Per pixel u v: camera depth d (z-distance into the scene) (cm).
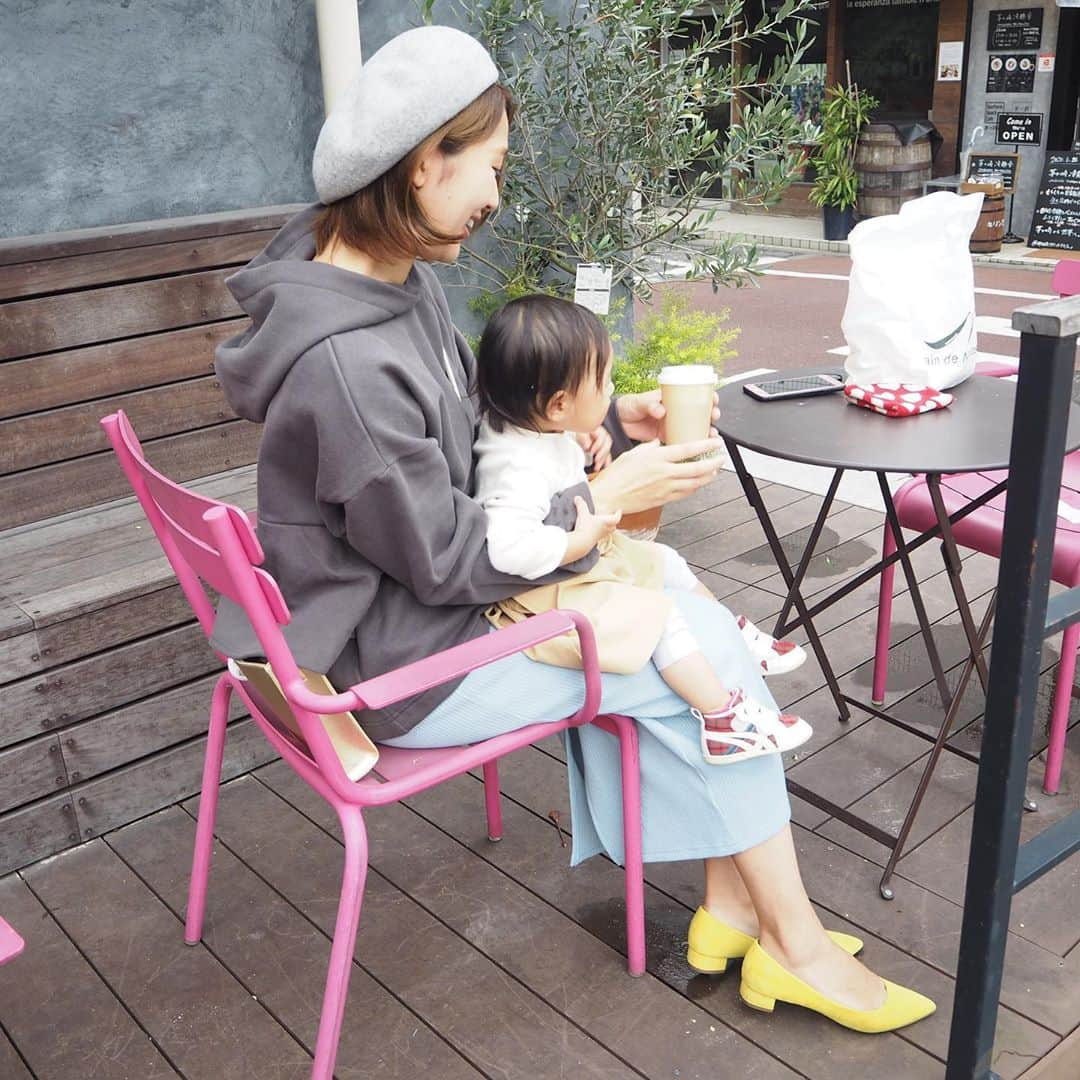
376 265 169
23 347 280
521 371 169
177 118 325
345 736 173
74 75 305
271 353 156
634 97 414
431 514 159
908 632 319
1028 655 144
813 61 1255
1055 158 1033
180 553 186
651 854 197
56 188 308
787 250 1152
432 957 209
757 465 464
